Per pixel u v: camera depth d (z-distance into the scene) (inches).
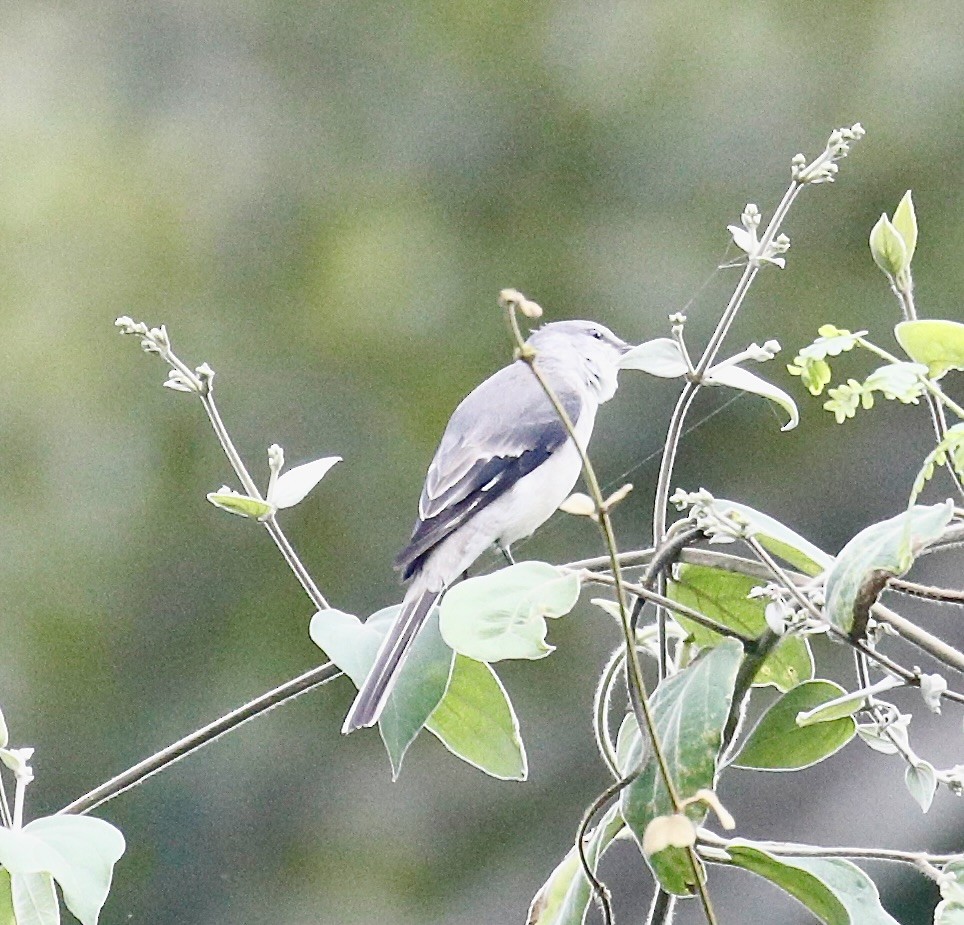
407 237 516.7
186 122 550.9
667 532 149.6
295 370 507.5
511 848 438.0
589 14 522.6
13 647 484.1
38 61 561.9
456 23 536.1
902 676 128.8
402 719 145.6
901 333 126.9
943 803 373.4
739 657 136.3
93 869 136.8
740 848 132.9
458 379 495.5
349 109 540.7
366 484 489.4
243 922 443.5
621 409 441.4
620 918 377.1
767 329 471.8
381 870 444.1
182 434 504.4
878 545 126.3
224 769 462.9
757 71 502.9
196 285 526.9
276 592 481.1
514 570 130.0
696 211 497.0
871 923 138.1
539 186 514.3
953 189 482.9
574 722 439.5
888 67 494.3
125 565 491.8
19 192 542.3
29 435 507.8
